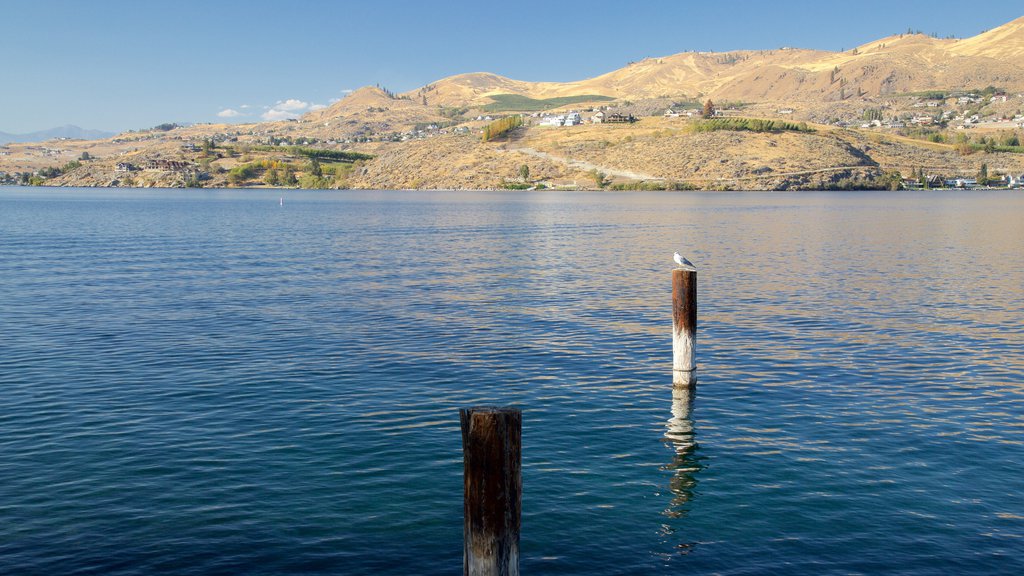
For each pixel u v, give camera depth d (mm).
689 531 17312
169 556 16156
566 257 76250
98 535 16969
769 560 16094
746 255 76812
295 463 20953
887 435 23266
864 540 16844
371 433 23328
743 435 23359
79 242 94875
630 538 17000
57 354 33344
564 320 41969
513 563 12523
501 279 59344
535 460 21359
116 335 37500
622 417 25062
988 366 31719
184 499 18719
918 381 29422
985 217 141625
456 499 18812
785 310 45000
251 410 25500
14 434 23047
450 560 16125
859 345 35625
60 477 19922
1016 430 23656
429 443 22469
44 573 15477
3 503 18422
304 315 43312
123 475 20078
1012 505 18453
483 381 29359
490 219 146750
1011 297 49531
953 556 16156
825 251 80375
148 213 174000
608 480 20000
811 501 18734
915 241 91875
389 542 16797
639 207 193625
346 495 19000
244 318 42281
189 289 53656
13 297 49656
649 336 37781
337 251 83500
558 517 17953
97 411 25281
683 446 22422
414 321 41562
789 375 30312
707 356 33500
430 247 88312
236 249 85875
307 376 29891
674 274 28062
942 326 40156
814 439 22969
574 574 15609
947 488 19438
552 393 27812
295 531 17219
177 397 26922
